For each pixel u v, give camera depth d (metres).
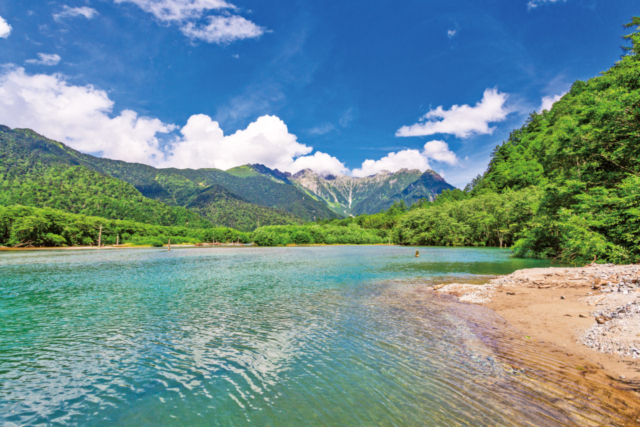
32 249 106.81
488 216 95.69
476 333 13.93
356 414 7.87
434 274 34.88
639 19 43.12
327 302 21.25
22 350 12.93
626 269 21.25
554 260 43.22
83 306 20.92
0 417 8.16
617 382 8.73
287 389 9.34
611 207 29.33
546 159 43.66
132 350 12.84
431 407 8.00
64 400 9.02
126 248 125.62
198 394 9.20
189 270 42.88
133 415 8.18
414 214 134.00
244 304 21.06
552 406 7.70
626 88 30.98
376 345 12.71
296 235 148.62
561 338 12.65
